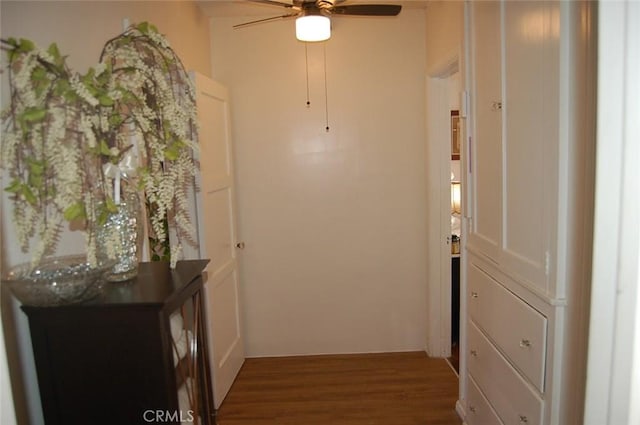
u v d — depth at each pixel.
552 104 1.36
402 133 3.21
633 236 1.07
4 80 1.15
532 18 1.48
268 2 2.30
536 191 1.49
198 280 1.50
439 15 2.76
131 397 1.20
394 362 3.21
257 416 2.58
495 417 1.89
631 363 1.11
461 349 2.42
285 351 3.39
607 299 1.11
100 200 1.21
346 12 2.40
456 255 3.41
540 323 1.47
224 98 2.94
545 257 1.44
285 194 3.26
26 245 1.19
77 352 1.19
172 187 1.32
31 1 1.34
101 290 1.25
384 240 3.30
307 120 3.20
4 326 1.19
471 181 2.15
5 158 1.05
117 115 1.18
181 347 1.37
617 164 1.07
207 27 3.07
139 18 2.04
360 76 3.17
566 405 1.38
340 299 3.35
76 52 1.56
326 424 2.48
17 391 1.24
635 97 1.04
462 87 2.22
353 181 3.25
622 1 1.03
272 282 3.34
